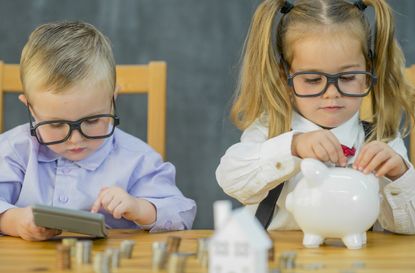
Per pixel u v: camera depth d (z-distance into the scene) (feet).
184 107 9.59
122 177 5.72
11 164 5.59
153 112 6.66
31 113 5.43
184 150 9.61
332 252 4.10
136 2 9.57
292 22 5.38
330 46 5.12
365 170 4.37
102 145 5.75
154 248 3.64
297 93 5.23
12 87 6.86
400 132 6.48
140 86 6.68
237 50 9.49
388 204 5.05
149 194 5.68
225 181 5.31
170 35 9.57
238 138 9.53
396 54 5.69
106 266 3.39
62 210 4.18
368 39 5.51
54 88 5.06
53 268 3.59
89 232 4.25
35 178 5.56
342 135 5.42
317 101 5.21
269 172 4.99
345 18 5.25
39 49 5.24
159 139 6.64
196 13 9.54
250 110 5.78
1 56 9.59
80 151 5.30
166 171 5.82
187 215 5.66
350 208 4.17
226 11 9.50
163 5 9.57
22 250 4.19
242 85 5.83
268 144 5.01
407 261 3.82
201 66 9.56
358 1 5.60
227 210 2.85
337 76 5.08
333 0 5.48
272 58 5.61
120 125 9.55
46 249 4.24
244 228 2.79
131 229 5.23
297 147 4.82
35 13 9.58
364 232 4.36
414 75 6.51
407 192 4.87
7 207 4.93
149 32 9.57
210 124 9.59
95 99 5.17
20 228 4.62
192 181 9.63
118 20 9.58
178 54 9.58
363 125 5.77
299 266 3.63
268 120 5.68
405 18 9.43
